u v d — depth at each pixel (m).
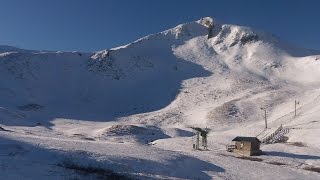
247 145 66.81
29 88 189.62
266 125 104.69
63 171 32.91
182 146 78.56
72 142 51.19
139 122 141.88
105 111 173.75
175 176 41.06
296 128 90.94
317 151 68.94
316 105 119.62
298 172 51.81
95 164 38.34
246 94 163.62
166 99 183.00
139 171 39.50
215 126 123.25
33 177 28.78
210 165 49.34
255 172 48.53
